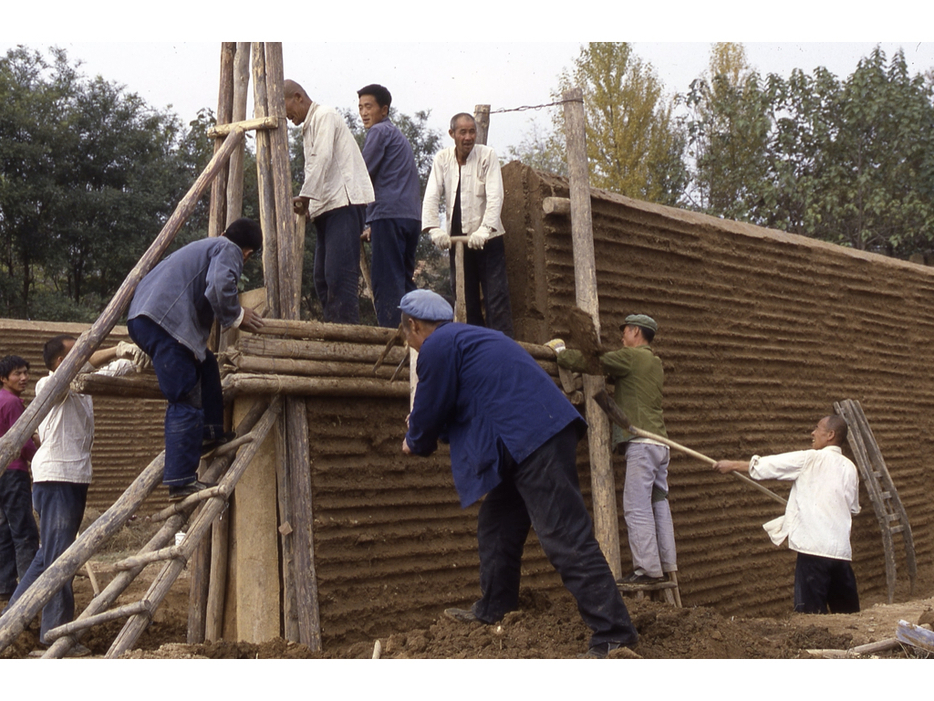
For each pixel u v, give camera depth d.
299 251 5.48
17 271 21.03
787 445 8.22
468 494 3.83
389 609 4.92
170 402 4.21
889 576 8.89
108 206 19.12
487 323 6.21
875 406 9.62
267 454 4.70
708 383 7.46
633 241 6.91
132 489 4.15
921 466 10.28
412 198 6.13
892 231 18.42
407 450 4.09
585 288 6.05
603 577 3.65
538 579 5.75
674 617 4.20
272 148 5.10
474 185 6.17
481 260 6.16
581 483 6.03
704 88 22.09
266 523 4.64
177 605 6.66
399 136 6.17
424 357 3.86
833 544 6.12
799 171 19.00
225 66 5.43
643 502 5.76
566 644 3.83
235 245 4.40
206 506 4.19
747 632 4.18
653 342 6.94
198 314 4.26
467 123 6.04
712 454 7.36
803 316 8.76
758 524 7.75
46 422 5.27
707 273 7.64
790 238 8.87
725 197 20.78
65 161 19.23
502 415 3.76
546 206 6.14
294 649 4.05
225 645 3.95
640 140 23.39
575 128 6.20
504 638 3.81
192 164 21.22
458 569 5.36
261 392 4.56
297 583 4.57
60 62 20.19
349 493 4.90
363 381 4.96
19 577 6.71
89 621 3.72
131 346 4.55
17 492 6.24
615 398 5.98
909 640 3.97
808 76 18.73
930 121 17.52
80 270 20.34
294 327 4.75
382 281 6.02
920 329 10.62
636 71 23.80
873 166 18.25
